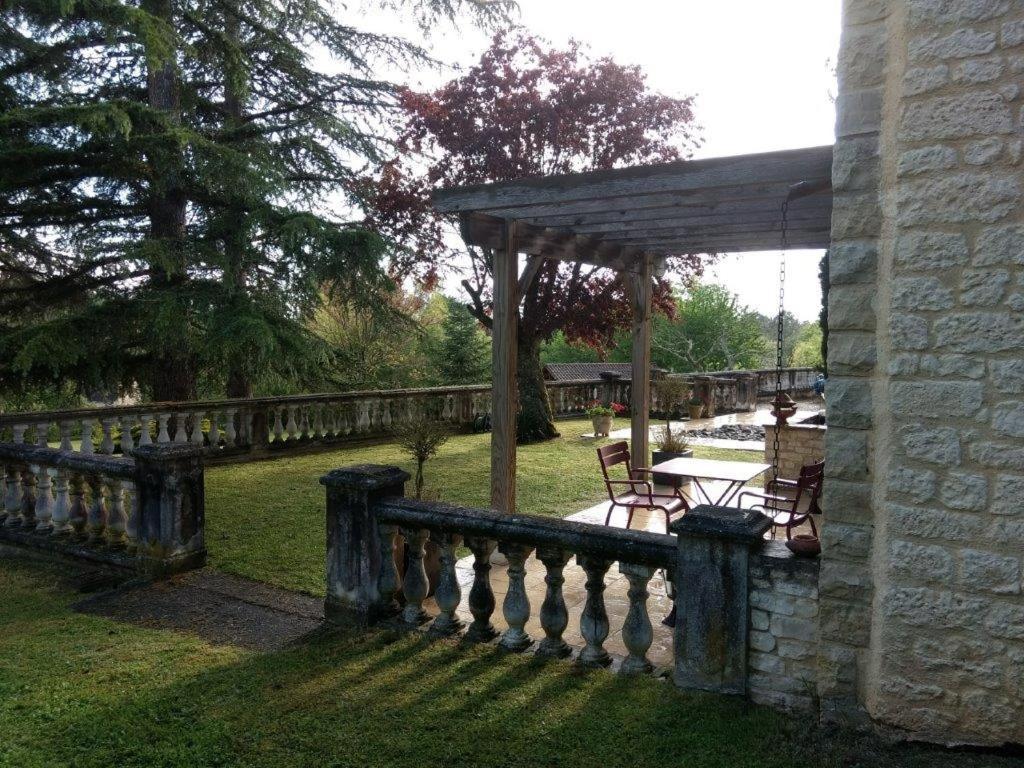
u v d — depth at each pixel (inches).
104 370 360.2
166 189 356.8
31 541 216.8
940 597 102.9
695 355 1314.0
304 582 189.2
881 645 107.3
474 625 146.9
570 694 122.5
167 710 121.0
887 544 106.4
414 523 148.7
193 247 352.2
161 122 332.2
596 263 282.2
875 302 108.3
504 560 216.8
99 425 340.2
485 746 108.3
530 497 301.9
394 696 123.8
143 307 335.3
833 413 111.4
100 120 302.0
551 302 486.0
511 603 140.5
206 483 326.0
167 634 155.3
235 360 380.8
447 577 147.9
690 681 122.0
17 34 346.0
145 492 195.2
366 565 153.4
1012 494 97.7
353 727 114.6
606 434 509.0
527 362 487.5
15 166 321.7
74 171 341.4
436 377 765.9
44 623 162.4
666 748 106.3
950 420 101.6
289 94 451.2
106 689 128.9
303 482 328.8
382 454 418.0
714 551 118.6
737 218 229.0
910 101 102.8
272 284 398.6
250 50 424.5
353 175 455.2
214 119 434.9
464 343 767.1
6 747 110.4
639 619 129.0
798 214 224.5
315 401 430.3
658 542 124.4
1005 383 97.9
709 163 166.6
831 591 111.1
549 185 189.2
